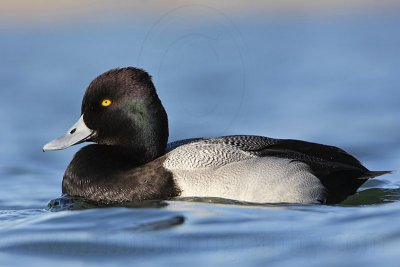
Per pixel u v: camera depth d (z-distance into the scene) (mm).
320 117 17188
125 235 8953
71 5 25391
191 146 10781
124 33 24672
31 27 25344
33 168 14477
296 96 19094
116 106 10852
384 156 14750
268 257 8289
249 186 10234
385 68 21391
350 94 19078
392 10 27844
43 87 19984
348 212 9797
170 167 10492
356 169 10695
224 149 10656
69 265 8336
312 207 10070
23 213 10719
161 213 9633
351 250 8391
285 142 10945
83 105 11125
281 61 22562
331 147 10992
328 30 25969
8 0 25344
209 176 10344
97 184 10539
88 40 24406
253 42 24562
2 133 16594
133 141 10852
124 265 8234
